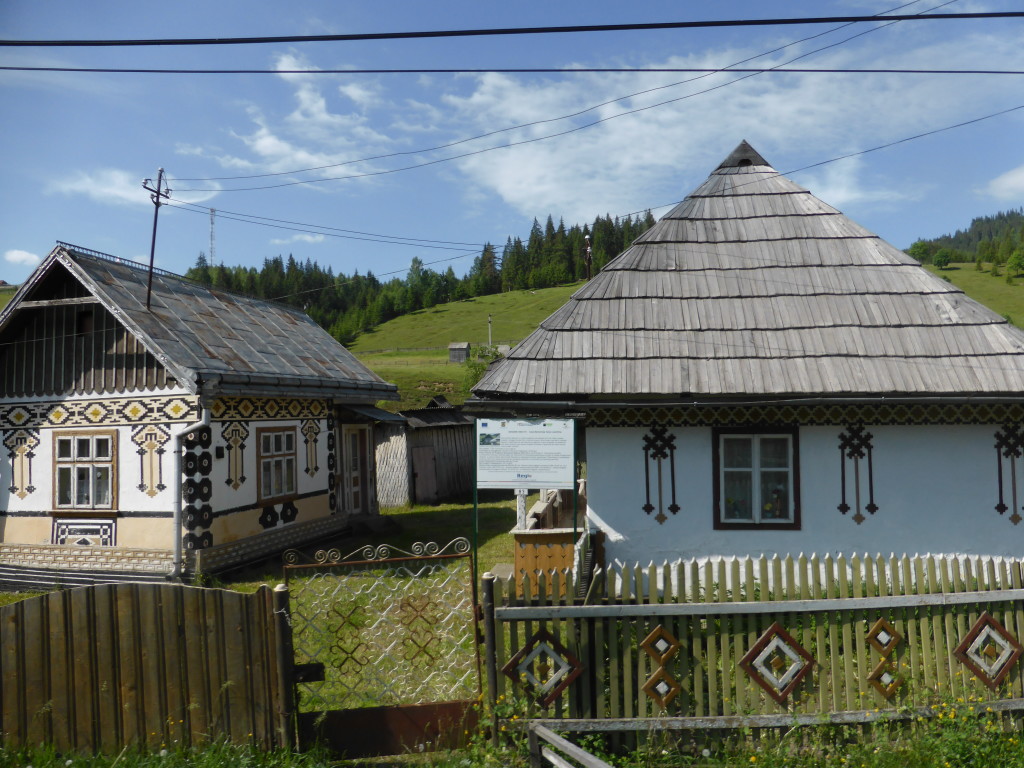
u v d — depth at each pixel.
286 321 19.72
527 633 5.69
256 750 5.42
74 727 5.39
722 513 10.26
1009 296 98.56
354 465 19.23
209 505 13.35
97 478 13.83
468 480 25.25
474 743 5.66
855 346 10.37
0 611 5.34
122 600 5.48
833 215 12.22
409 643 7.74
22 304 13.86
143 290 14.99
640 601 5.77
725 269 11.62
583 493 15.26
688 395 10.14
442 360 68.81
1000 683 5.90
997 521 10.04
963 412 10.12
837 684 5.73
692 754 5.57
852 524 10.12
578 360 10.48
